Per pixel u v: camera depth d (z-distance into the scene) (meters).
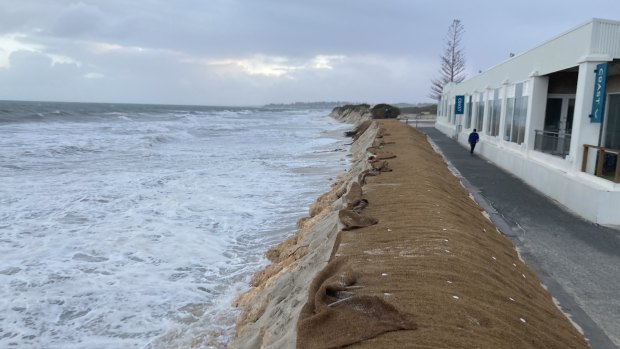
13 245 9.43
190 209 12.78
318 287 4.85
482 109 24.30
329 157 25.80
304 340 3.74
